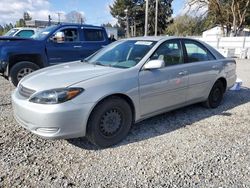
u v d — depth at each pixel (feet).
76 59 27.04
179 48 15.25
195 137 13.25
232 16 119.65
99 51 16.29
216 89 17.99
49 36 25.39
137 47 14.38
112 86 11.64
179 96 14.88
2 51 23.11
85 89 10.96
